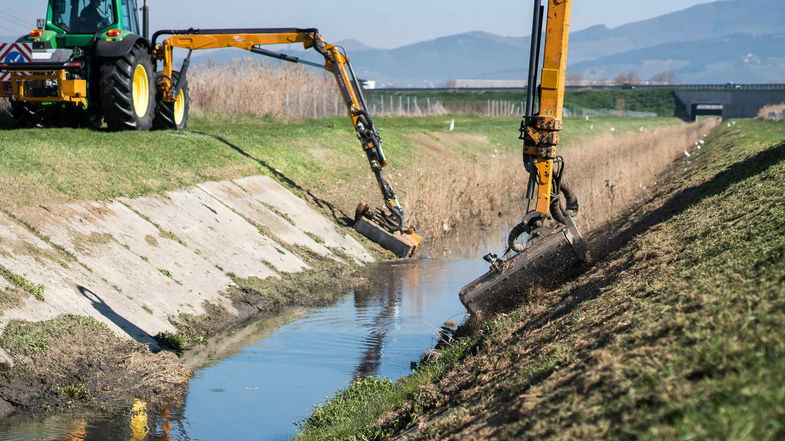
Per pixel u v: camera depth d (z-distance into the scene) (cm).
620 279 906
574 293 1004
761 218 892
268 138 2536
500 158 4084
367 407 866
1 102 2284
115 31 2002
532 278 1173
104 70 1984
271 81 3812
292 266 1666
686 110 14488
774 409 374
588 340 639
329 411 895
